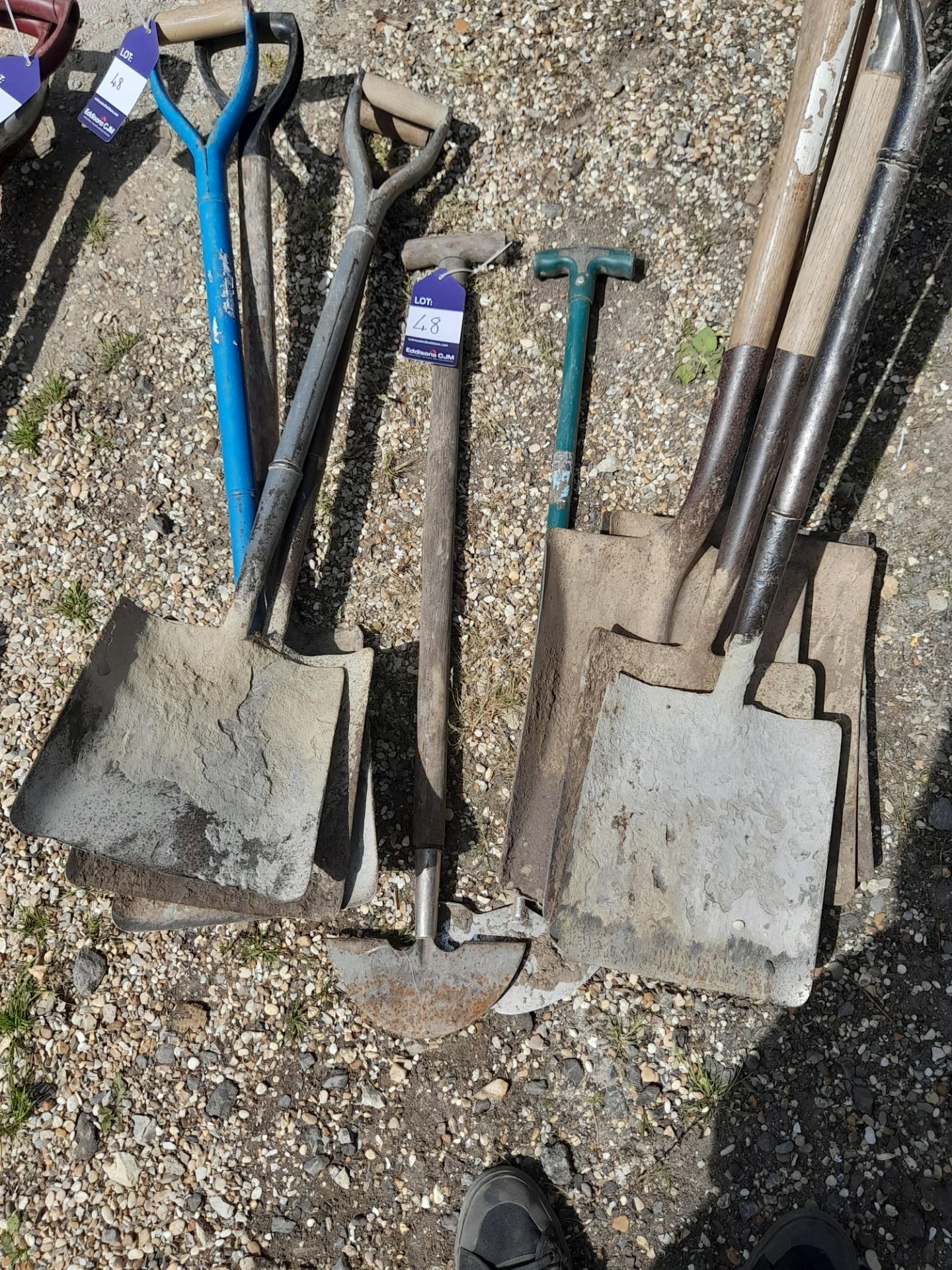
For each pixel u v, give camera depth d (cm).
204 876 139
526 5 201
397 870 175
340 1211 163
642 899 148
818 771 150
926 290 174
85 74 212
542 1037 168
